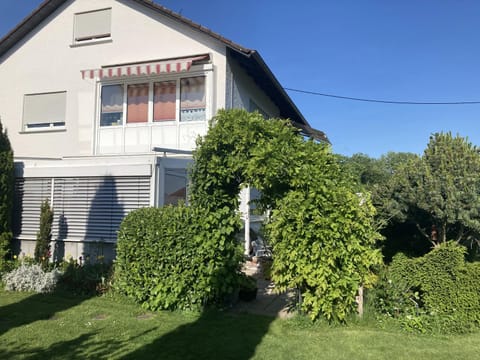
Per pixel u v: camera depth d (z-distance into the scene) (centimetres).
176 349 572
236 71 1496
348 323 698
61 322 688
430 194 901
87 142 1518
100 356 542
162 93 1438
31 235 1176
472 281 683
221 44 1381
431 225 1019
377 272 791
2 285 954
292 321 703
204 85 1394
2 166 1130
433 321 670
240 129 740
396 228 1120
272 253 801
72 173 1129
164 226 781
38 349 566
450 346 596
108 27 1538
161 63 1313
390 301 726
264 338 623
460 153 930
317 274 677
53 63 1600
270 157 704
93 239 1095
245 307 814
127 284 822
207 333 643
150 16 1473
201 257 767
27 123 1631
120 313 746
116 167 1077
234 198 797
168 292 770
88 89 1534
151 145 1425
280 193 735
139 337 620
